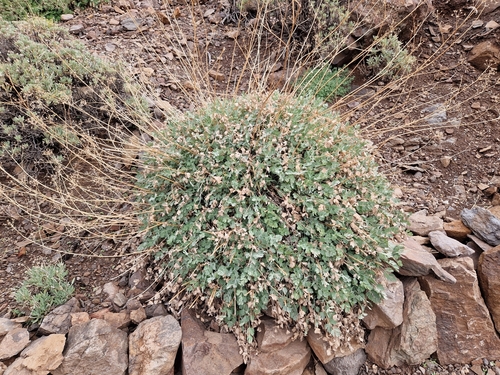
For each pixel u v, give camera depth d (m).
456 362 2.56
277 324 2.47
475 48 4.43
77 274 2.84
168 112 3.75
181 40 4.85
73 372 2.20
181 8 5.48
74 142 3.31
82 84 3.69
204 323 2.55
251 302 2.32
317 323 2.35
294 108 2.95
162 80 4.30
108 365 2.24
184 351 2.33
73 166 3.48
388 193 2.86
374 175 2.81
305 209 2.50
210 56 4.72
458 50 4.55
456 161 3.70
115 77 3.78
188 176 2.52
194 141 2.77
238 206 2.49
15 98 3.34
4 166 3.41
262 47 4.79
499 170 3.54
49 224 3.16
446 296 2.63
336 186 2.61
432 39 4.74
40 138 3.47
